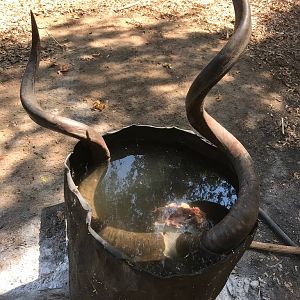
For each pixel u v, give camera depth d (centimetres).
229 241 191
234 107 411
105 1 547
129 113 399
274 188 343
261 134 388
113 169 253
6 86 420
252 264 293
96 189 240
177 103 412
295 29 523
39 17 511
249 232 194
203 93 206
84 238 203
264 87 437
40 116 212
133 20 519
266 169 357
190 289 191
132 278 188
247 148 374
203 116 219
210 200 239
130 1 550
